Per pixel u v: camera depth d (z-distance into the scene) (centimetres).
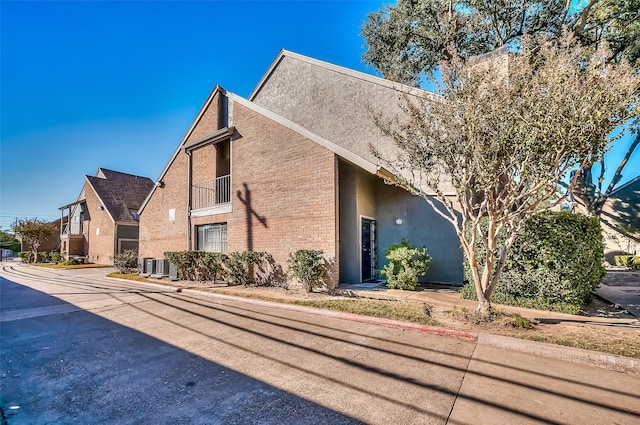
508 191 525
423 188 970
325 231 878
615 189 2220
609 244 2191
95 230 2747
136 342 505
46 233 3303
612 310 636
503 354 423
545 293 626
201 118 1325
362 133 1105
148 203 1571
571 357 400
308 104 1279
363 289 873
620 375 358
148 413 292
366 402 299
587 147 433
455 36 1352
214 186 1247
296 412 285
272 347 462
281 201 983
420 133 570
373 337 501
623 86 414
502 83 491
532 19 1366
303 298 779
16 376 384
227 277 1113
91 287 1199
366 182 1057
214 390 333
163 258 1434
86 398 324
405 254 870
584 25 1333
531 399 302
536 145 452
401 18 1491
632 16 1298
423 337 499
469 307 644
